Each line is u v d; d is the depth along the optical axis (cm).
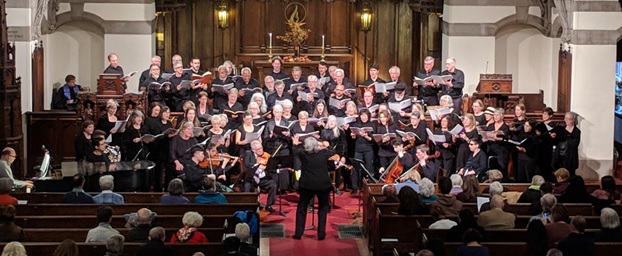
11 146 2183
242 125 2042
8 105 2172
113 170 1877
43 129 2325
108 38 2603
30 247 1323
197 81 2247
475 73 2616
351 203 2067
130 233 1399
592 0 2362
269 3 2945
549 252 1205
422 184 1642
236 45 2947
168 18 2934
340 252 1722
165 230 1444
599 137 2400
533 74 2653
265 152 2023
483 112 2148
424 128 2094
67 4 2581
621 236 1370
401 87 2206
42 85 2467
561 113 2341
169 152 1972
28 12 2367
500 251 1322
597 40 2377
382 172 2025
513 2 2588
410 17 2972
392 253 1529
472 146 2008
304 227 1795
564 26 2416
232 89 2211
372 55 2983
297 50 2930
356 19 2969
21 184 1839
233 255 1276
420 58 2958
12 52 2189
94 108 2238
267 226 1883
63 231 1433
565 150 2152
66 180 1825
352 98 2225
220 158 1936
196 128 1978
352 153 2188
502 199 1488
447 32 2628
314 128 2100
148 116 2127
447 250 1333
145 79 2341
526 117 2189
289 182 2125
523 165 2106
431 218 1525
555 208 1391
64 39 2620
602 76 2389
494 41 2612
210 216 1520
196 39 2953
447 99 2100
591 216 1564
